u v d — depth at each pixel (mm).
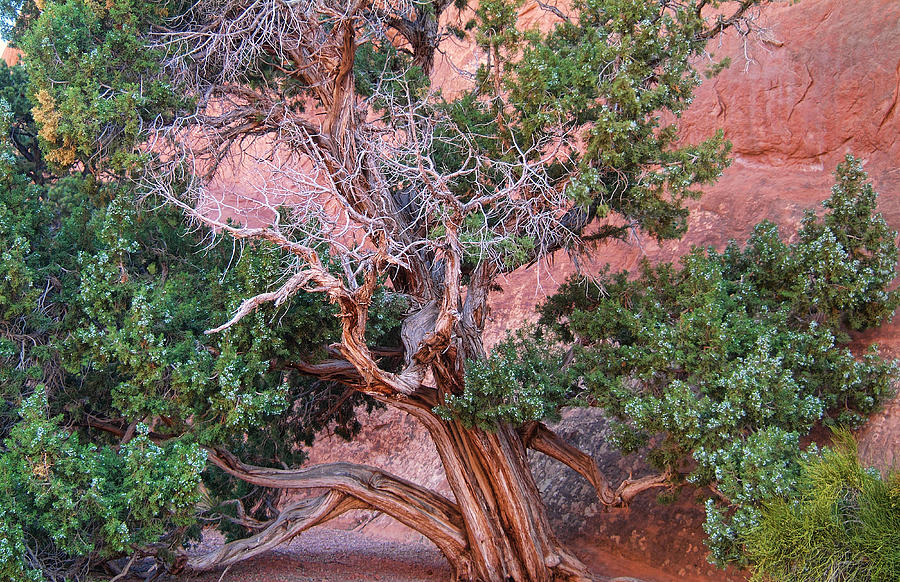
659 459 11641
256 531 14578
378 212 12734
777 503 9547
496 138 12430
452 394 12500
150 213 13477
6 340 11258
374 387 11875
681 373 12156
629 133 11039
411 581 14062
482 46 11102
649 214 12094
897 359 12883
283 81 14523
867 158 18016
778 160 19562
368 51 15383
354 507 13898
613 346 13000
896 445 11758
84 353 11508
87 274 11781
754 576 9305
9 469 9820
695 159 11227
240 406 11320
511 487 13164
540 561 13109
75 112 10977
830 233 13016
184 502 10688
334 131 12812
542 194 11469
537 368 12484
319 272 9578
